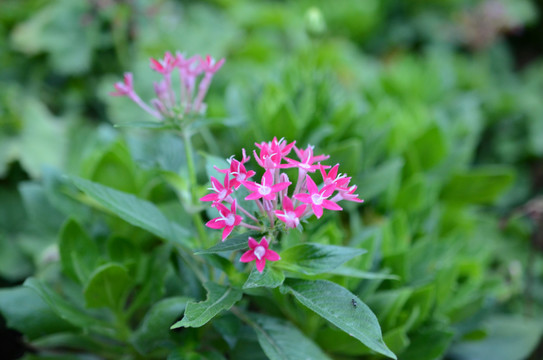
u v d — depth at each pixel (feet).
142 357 1.71
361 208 1.96
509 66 3.95
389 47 3.94
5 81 2.69
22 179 2.41
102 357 1.81
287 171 1.76
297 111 1.97
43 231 1.92
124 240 1.70
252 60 3.08
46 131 2.47
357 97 2.35
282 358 1.53
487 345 1.91
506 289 2.02
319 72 2.18
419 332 1.72
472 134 2.25
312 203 1.38
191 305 1.42
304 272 1.47
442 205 2.18
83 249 1.70
